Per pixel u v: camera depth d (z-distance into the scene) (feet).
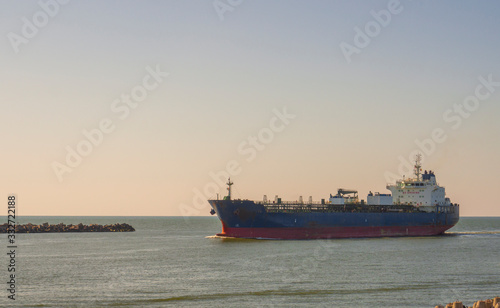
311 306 196.75
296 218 437.99
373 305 198.18
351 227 465.06
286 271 274.36
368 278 253.03
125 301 206.08
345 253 352.69
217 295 215.10
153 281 246.88
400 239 473.67
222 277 256.52
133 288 230.48
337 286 232.73
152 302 204.23
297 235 440.04
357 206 492.13
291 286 232.94
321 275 261.24
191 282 243.60
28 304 202.18
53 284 240.53
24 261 323.78
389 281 245.24
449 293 219.20
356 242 431.43
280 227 434.30
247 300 206.28
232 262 309.63
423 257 335.26
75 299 209.56
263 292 220.43
